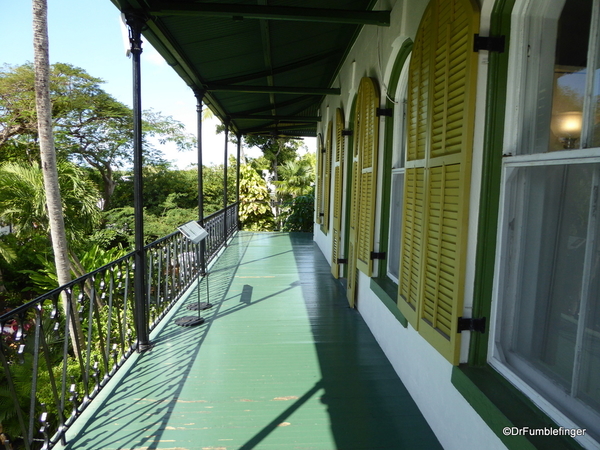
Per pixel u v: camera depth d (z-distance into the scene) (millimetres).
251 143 21953
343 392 2623
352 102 5078
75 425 2240
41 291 10180
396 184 3424
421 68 2283
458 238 1786
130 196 21672
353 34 4766
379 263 3582
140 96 3119
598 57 1295
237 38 4512
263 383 2734
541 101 1640
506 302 1798
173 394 2588
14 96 15664
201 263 5789
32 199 10531
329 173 7105
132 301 3863
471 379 1709
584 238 1394
